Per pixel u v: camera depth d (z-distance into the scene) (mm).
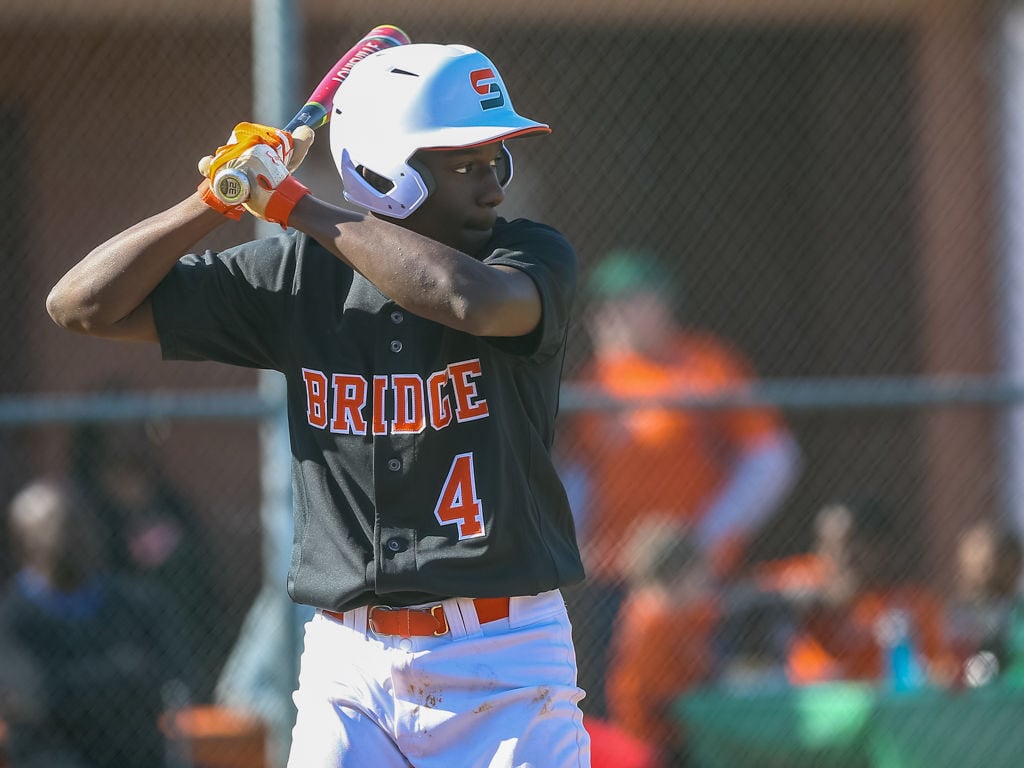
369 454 9328
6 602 17203
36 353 22922
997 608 18141
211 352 9734
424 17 21594
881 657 18000
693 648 17875
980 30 24016
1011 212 24000
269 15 16266
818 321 24594
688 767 17453
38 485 17781
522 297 8609
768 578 19359
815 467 22922
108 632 17234
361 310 9445
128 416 16109
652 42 23781
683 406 16406
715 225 24219
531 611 9594
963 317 24188
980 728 16438
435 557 9203
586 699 18141
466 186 9227
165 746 17281
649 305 21125
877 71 24750
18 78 22172
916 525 22344
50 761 16875
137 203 22391
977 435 22500
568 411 16406
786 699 16734
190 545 18688
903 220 24641
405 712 9492
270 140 8922
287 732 16016
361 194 9320
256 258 9734
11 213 22688
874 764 16531
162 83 22078
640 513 19469
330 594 9422
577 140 23656
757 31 24344
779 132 24531
